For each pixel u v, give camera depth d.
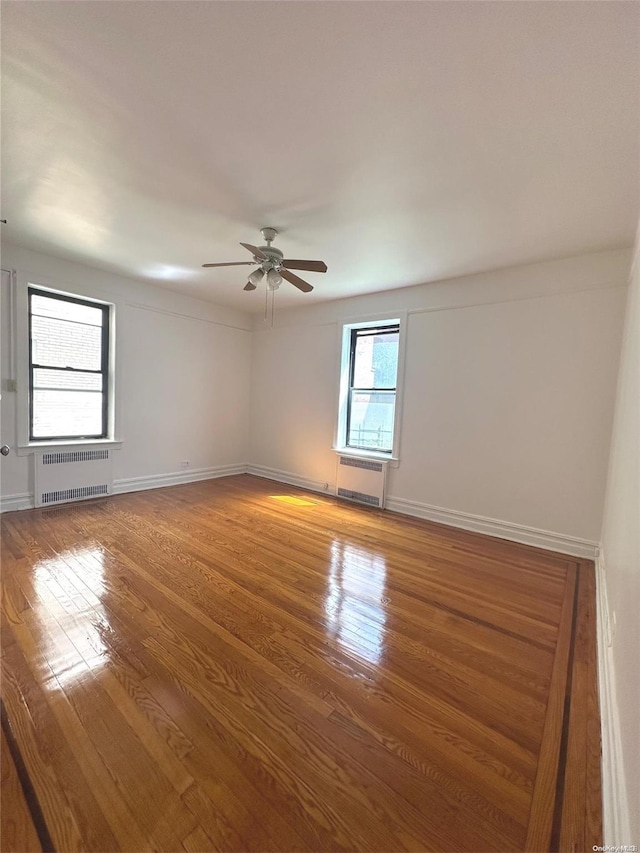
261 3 1.24
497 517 3.67
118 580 2.50
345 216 2.66
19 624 2.01
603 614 2.18
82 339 4.21
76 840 1.06
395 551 3.21
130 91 1.63
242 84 1.57
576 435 3.25
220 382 5.60
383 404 4.65
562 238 2.88
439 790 1.24
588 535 3.21
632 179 2.12
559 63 1.41
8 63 1.51
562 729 1.50
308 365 5.25
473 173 2.13
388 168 2.12
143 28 1.35
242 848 1.06
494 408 3.66
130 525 3.51
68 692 1.57
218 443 5.67
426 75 1.49
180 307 4.98
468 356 3.80
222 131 1.87
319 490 5.14
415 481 4.22
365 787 1.24
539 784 1.27
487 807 1.19
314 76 1.52
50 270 3.73
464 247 3.11
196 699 1.57
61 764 1.27
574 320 3.23
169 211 2.69
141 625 2.04
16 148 2.03
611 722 1.41
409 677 1.75
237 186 2.35
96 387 4.37
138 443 4.70
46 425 4.01
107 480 4.40
